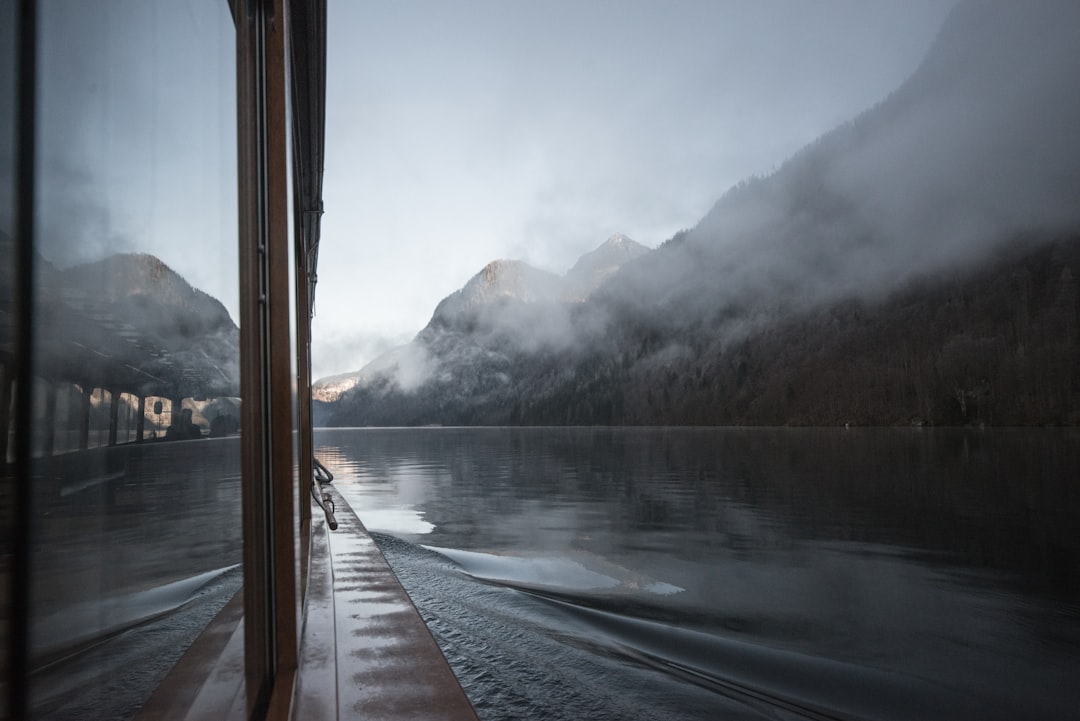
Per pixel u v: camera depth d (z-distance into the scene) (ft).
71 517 2.08
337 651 9.00
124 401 2.60
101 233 2.37
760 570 27.99
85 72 2.24
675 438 243.81
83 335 2.20
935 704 13.69
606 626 17.90
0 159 1.69
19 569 1.76
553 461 117.29
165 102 3.18
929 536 38.86
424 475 86.74
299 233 14.98
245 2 5.55
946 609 22.33
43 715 1.88
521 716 10.99
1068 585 26.45
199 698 3.53
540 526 40.04
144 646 2.75
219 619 3.99
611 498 57.26
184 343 3.45
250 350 5.43
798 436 249.75
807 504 53.57
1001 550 34.71
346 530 20.24
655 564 28.68
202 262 3.85
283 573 7.01
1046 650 17.61
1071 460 110.52
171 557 3.12
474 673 12.77
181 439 3.34
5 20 1.71
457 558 28.19
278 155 6.82
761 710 12.28
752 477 81.41
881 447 161.38
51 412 1.95
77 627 2.12
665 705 11.99
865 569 28.99
